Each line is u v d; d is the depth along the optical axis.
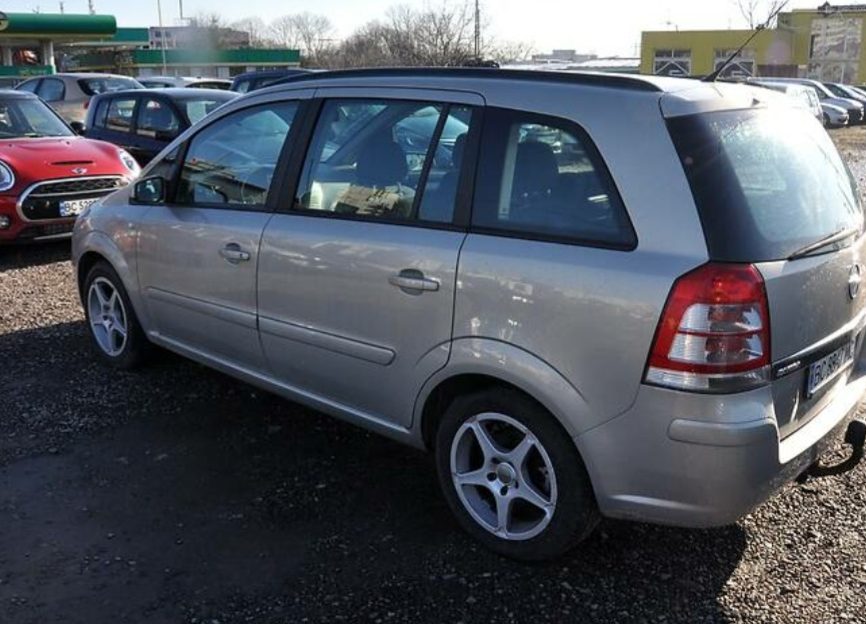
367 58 45.81
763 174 2.92
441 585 3.08
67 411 4.56
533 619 2.89
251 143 4.12
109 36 41.00
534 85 3.14
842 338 3.13
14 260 8.27
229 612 2.93
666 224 2.74
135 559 3.23
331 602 2.98
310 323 3.71
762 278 2.68
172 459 4.02
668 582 3.09
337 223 3.60
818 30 45.56
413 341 3.30
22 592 3.02
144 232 4.63
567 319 2.85
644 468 2.79
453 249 3.15
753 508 2.80
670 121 2.81
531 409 3.02
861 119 32.28
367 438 4.25
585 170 2.92
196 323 4.39
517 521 3.24
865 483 3.75
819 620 2.89
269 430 4.34
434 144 3.34
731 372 2.64
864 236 3.35
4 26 37.47
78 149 8.60
